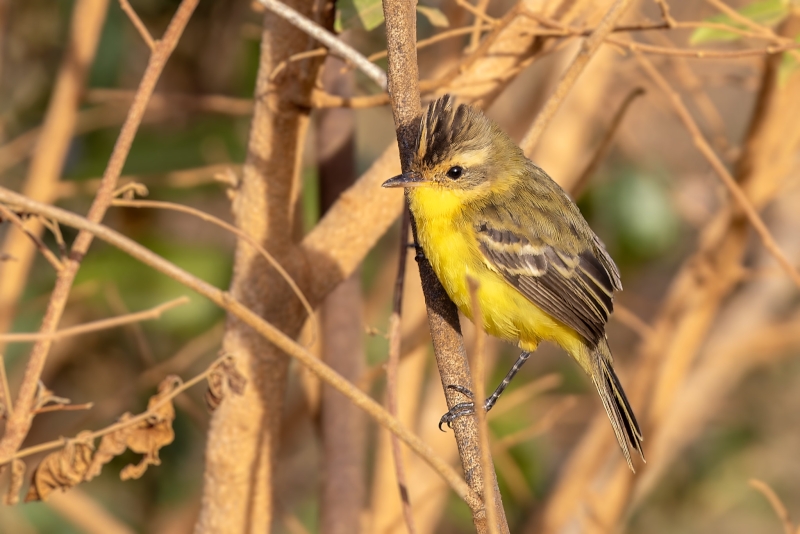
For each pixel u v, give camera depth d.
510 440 10.95
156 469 12.60
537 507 12.52
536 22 8.56
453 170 8.46
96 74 12.15
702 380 14.16
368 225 8.41
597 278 9.16
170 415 6.94
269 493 8.52
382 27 12.38
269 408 8.34
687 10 14.84
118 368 12.57
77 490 11.20
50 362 12.03
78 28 10.52
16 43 12.46
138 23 6.87
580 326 9.04
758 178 11.31
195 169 11.66
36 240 6.54
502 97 13.72
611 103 13.70
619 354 16.11
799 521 15.83
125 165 11.90
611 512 12.09
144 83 6.80
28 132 12.14
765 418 16.09
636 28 8.34
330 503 10.41
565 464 13.70
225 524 8.41
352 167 10.64
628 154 13.96
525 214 8.89
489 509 5.37
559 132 12.20
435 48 12.49
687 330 12.06
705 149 9.24
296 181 8.29
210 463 8.38
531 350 9.38
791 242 14.75
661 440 13.12
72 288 11.43
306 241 8.45
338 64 10.45
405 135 7.34
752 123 11.13
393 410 7.48
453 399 7.04
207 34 12.78
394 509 10.87
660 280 16.42
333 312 10.59
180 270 5.76
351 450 10.49
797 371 16.45
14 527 11.67
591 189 13.53
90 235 6.72
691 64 15.80
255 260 8.24
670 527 15.61
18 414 6.58
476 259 8.65
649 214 13.42
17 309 11.09
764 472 15.87
